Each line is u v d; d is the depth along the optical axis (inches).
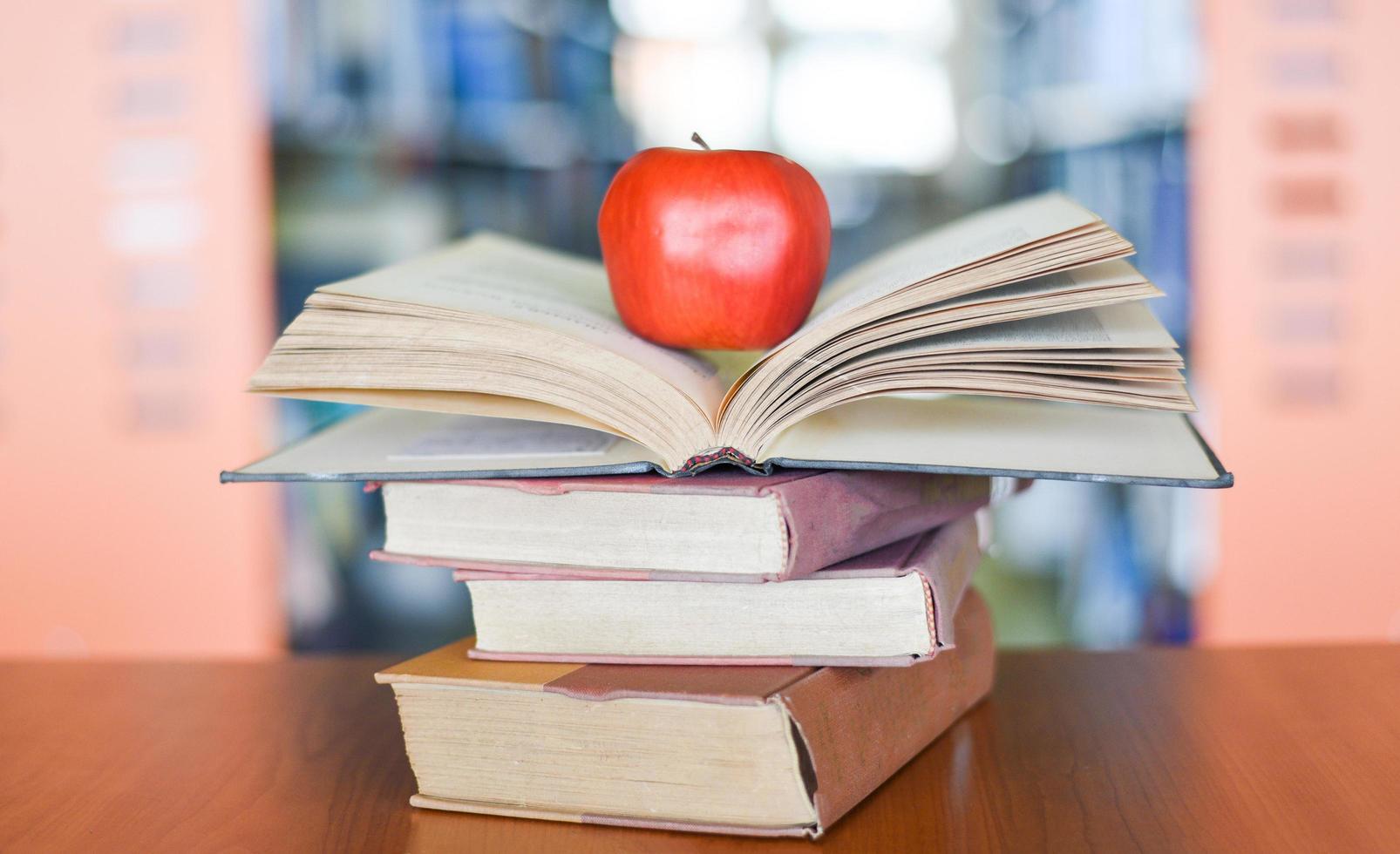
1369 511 76.6
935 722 23.0
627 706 19.0
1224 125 75.2
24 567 76.7
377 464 21.4
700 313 21.6
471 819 19.9
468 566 21.0
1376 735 23.3
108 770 22.7
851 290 23.7
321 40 75.8
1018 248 18.9
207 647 77.8
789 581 19.7
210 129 75.0
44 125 74.1
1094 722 24.4
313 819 20.0
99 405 76.0
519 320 20.3
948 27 79.4
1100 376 18.7
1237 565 77.7
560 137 79.7
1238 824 19.1
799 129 80.4
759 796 18.6
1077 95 78.2
